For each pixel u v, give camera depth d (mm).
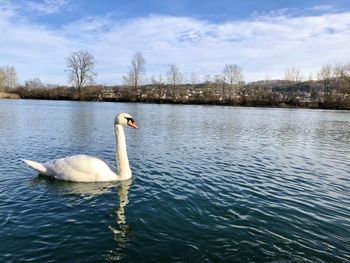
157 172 12836
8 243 6812
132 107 68250
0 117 36375
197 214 8594
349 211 9336
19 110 49969
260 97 88688
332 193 11086
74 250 6582
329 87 84688
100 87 107125
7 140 19984
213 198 9914
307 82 96062
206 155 16906
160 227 7730
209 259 6375
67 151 16984
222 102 90812
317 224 8258
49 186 10562
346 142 24406
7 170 12508
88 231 7438
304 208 9438
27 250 6551
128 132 25922
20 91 106750
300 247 6988
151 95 100062
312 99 87688
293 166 15219
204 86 103250
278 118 47125
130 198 9641
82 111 50750
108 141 20438
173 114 49125
